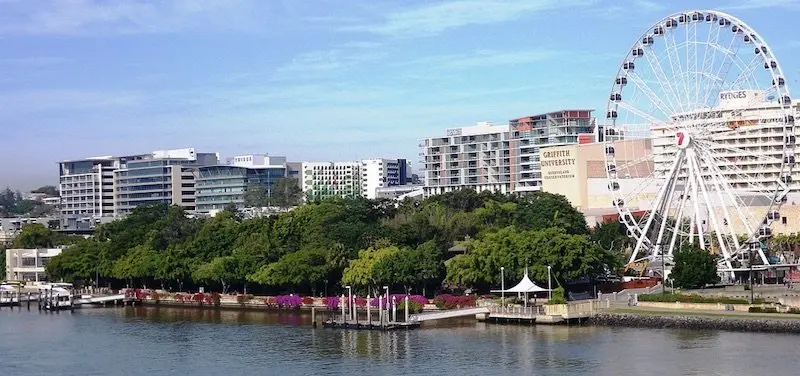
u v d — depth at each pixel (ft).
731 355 604.90
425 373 600.80
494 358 632.38
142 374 645.92
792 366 570.05
